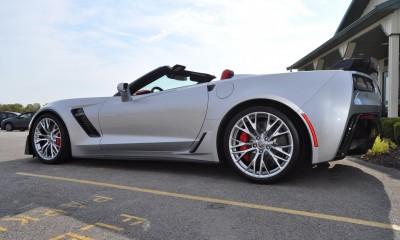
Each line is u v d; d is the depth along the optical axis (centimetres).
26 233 211
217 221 228
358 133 314
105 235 207
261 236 203
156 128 378
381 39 1055
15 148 682
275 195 285
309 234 205
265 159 324
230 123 331
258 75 334
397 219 227
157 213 245
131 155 401
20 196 292
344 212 242
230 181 336
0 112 2230
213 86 350
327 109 298
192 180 342
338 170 380
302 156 311
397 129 554
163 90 388
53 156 445
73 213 246
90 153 429
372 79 357
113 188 316
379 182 325
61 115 438
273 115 312
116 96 423
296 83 311
